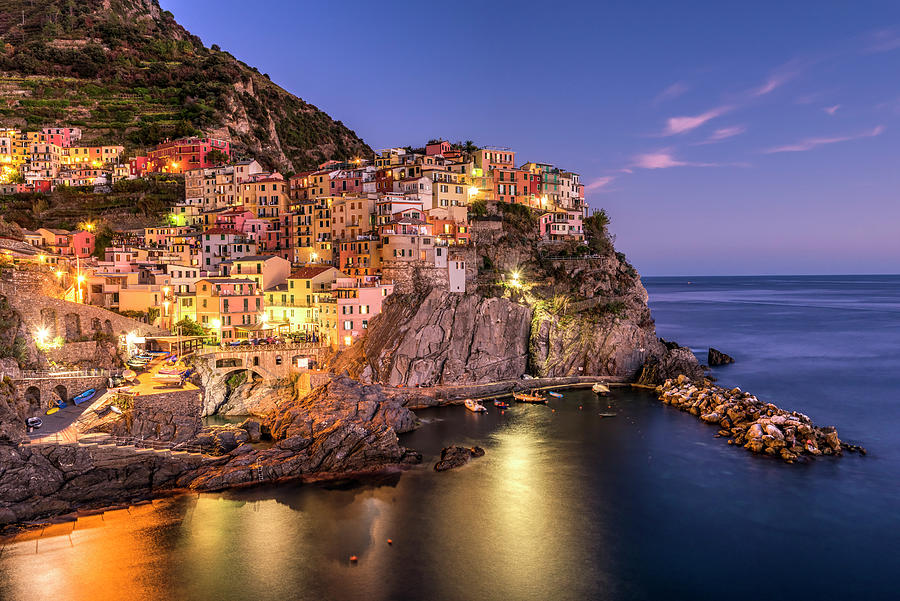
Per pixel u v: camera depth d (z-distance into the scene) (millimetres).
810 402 113062
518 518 67125
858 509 69375
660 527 65625
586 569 57719
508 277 137875
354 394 93188
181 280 121625
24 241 126500
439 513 67812
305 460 77562
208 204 162000
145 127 198625
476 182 152750
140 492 70062
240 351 101688
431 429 95062
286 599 52375
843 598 53594
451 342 114438
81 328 92375
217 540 61188
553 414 103875
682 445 89625
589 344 126438
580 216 159000
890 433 95250
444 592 53656
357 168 155625
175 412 78812
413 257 121188
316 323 116938
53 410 75875
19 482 63625
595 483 76250
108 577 54531
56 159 185125
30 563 56219
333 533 63094
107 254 123938
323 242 134625
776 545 62219
